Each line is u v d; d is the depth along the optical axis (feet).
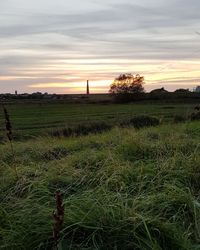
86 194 16.98
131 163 21.88
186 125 38.06
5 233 14.89
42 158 28.25
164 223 13.99
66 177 20.33
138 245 13.09
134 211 14.65
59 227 10.58
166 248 13.34
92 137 36.50
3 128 75.36
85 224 14.14
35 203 16.53
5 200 18.48
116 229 13.80
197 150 24.35
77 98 355.77
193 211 15.53
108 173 20.36
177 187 17.44
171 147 25.35
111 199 16.22
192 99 173.17
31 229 14.49
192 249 13.16
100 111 200.64
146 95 353.72
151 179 18.97
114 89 362.12
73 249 13.52
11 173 21.61
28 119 141.59
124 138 29.66
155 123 60.49
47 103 310.04
